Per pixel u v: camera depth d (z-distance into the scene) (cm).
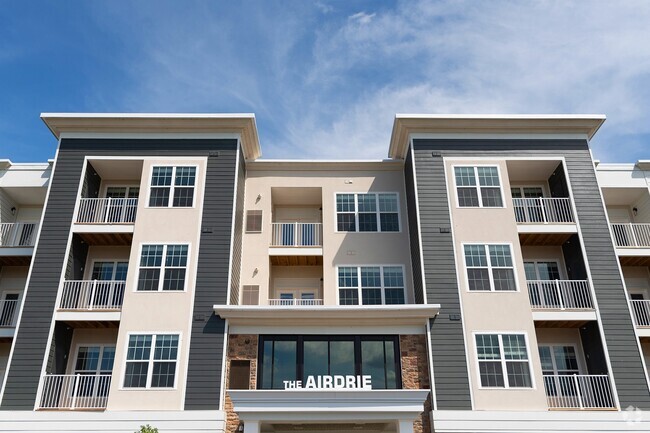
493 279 1855
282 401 1545
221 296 1816
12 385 1683
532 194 2200
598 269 1884
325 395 1549
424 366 1739
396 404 1544
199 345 1742
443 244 1905
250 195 2192
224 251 1884
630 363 1741
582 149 2069
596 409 1673
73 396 1717
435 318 1792
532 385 1702
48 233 1905
